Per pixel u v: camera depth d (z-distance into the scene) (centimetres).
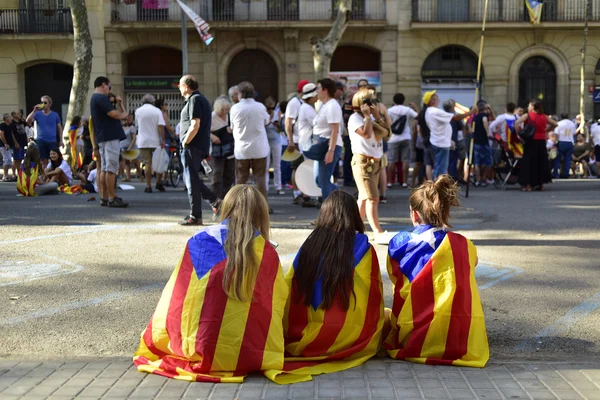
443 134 1277
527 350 489
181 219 1063
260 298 431
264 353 427
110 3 3077
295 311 462
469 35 3122
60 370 443
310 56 3122
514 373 434
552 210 1165
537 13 2978
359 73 3169
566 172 2116
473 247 474
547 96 3195
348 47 3180
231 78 3167
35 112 1770
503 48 3134
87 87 2264
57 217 1086
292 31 3078
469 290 459
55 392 406
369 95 824
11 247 835
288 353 457
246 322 425
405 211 1165
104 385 417
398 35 3120
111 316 567
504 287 653
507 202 1289
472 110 1271
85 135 1739
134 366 450
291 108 1152
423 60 3138
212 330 424
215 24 3036
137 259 769
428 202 478
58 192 1511
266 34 3108
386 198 1373
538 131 1536
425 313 458
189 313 430
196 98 959
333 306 455
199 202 993
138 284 664
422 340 455
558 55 3147
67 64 3141
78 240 880
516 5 3112
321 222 473
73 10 2212
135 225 1001
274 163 1465
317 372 432
